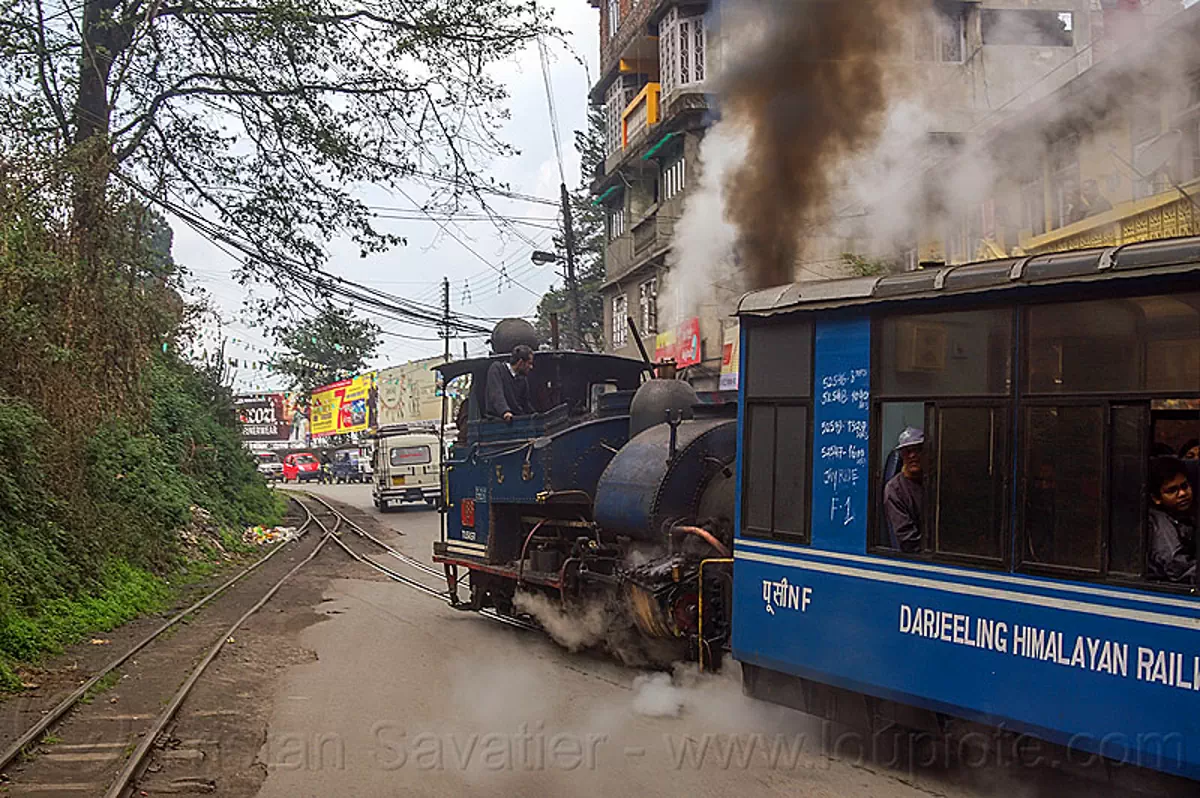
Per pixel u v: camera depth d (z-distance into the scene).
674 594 8.38
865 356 6.56
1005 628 5.57
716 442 9.21
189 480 23.16
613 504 9.51
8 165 14.39
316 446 73.19
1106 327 5.31
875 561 6.36
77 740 7.18
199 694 8.62
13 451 12.28
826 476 6.77
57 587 11.70
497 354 12.62
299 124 17.03
